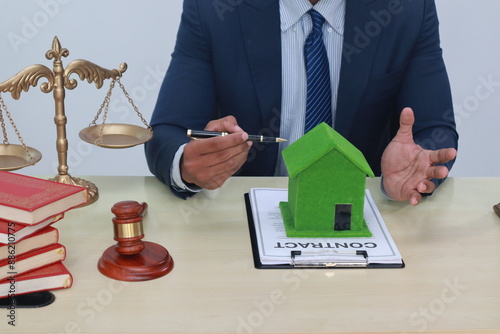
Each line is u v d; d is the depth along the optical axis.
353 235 1.32
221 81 1.80
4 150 1.44
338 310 1.10
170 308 1.09
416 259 1.27
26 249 1.12
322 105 1.79
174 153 1.51
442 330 1.05
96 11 3.01
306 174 1.29
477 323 1.07
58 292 1.13
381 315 1.09
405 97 1.81
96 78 1.45
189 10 1.79
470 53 3.11
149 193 1.55
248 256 1.27
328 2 1.76
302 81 1.80
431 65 1.80
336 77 1.81
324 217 1.32
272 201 1.49
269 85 1.76
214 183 1.45
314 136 1.35
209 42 1.78
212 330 1.04
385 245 1.30
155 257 1.21
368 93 1.78
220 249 1.29
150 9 3.02
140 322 1.05
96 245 1.29
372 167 1.91
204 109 1.78
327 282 1.18
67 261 1.23
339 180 1.30
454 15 3.06
